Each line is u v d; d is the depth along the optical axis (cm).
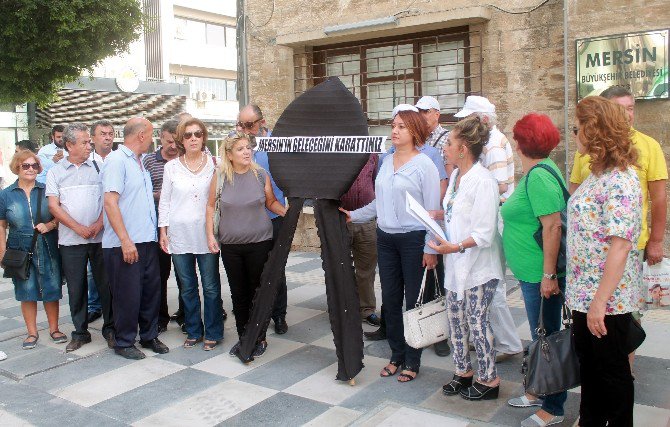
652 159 352
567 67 675
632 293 287
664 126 629
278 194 529
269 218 480
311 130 425
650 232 368
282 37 902
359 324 419
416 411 364
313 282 716
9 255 502
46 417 380
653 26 624
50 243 515
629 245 271
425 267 402
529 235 338
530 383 310
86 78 2150
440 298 395
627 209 270
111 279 480
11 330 570
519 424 346
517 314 552
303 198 429
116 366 464
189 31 3130
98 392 416
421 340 385
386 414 361
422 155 405
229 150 463
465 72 800
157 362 470
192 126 482
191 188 482
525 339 486
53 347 514
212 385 421
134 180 477
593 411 297
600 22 652
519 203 336
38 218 505
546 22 720
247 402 391
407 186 396
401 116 399
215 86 3275
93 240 505
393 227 404
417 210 348
